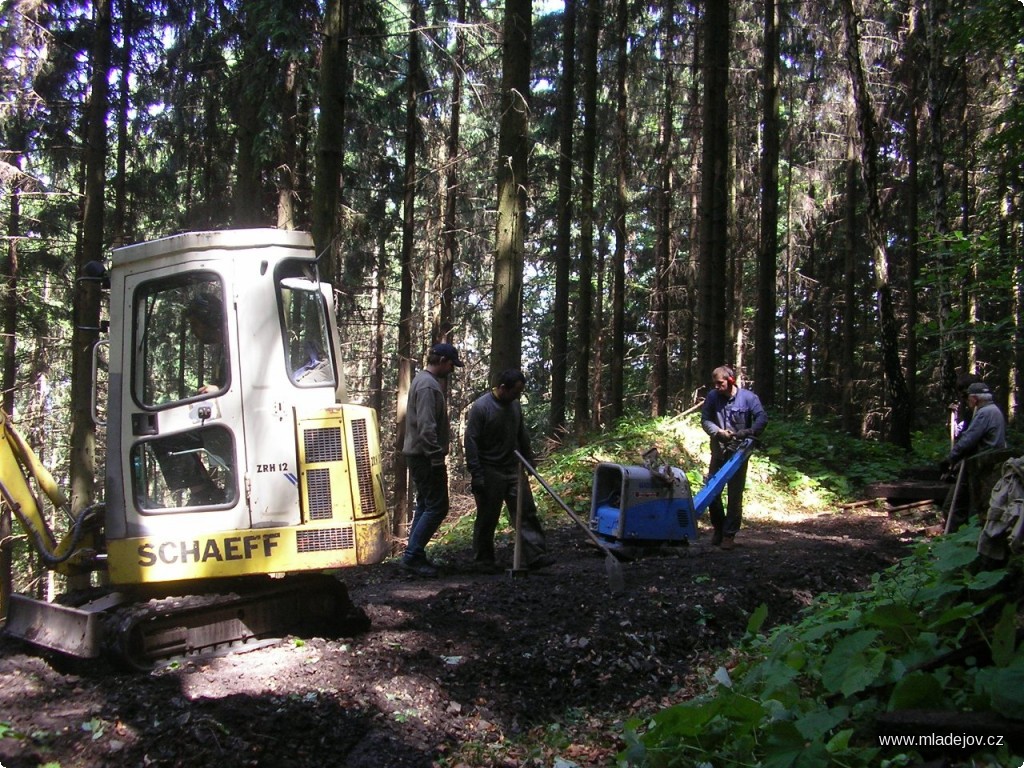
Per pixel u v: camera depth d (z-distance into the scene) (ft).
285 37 43.04
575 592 22.86
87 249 50.65
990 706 11.91
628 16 69.82
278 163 52.24
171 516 17.79
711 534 33.63
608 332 100.22
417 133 62.44
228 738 14.35
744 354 105.29
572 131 68.64
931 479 42.29
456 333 81.05
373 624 20.49
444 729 15.85
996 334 33.19
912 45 53.83
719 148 49.11
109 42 52.60
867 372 98.94
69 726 14.38
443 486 26.03
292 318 18.93
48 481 19.97
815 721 12.22
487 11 66.13
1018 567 14.99
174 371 18.83
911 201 68.33
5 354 62.49
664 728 12.98
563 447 50.80
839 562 27.09
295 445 18.24
